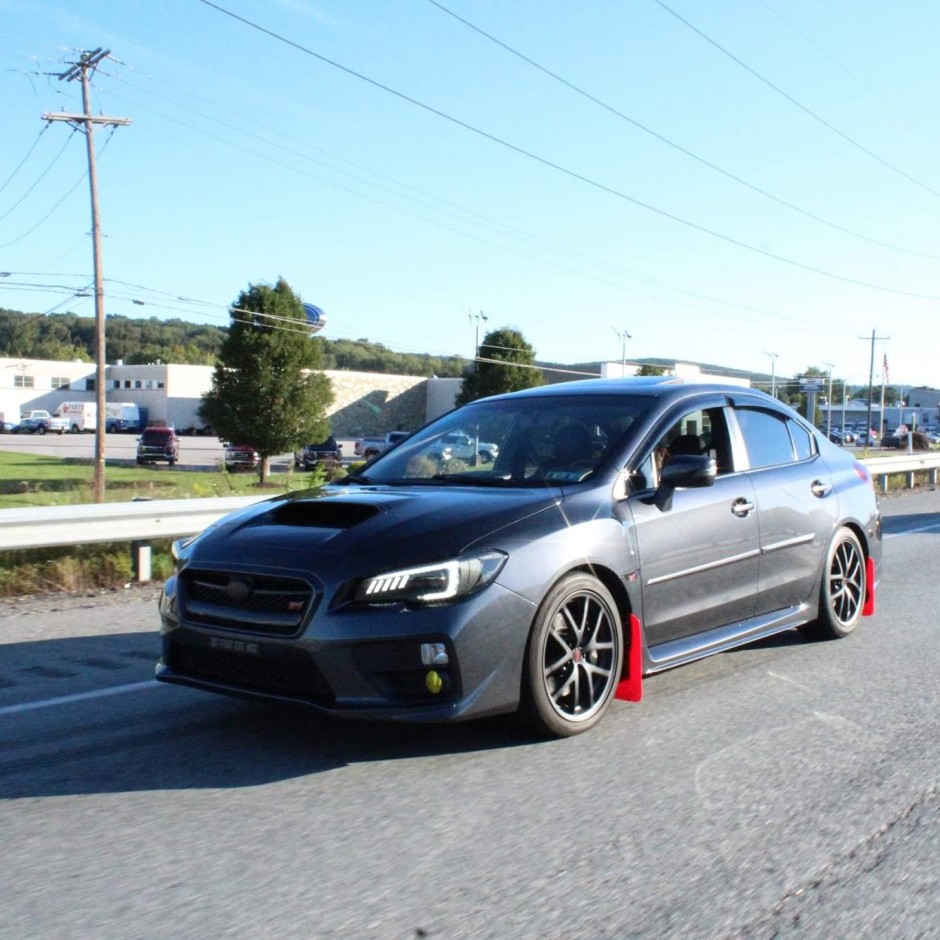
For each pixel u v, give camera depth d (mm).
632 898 2969
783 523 5680
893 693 5238
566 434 5109
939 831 3486
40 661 5934
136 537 8672
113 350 183000
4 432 83125
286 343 41062
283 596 4016
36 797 3775
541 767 4078
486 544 4098
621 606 4664
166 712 4867
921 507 16781
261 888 3027
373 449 55031
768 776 4008
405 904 2924
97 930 2779
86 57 36719
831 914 2885
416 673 3947
